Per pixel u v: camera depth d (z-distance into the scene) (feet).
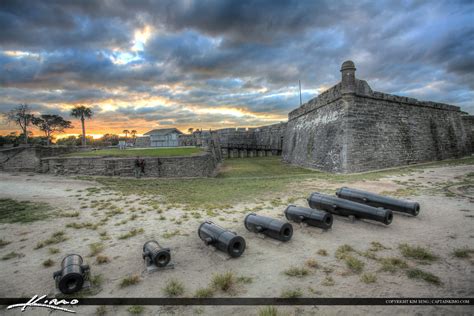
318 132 73.87
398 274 14.39
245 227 22.29
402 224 22.48
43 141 199.31
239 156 155.63
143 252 16.83
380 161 62.75
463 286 13.00
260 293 13.03
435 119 81.35
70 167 59.57
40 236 21.47
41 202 32.91
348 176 50.47
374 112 63.98
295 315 11.25
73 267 13.78
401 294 12.55
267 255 17.37
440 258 16.02
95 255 17.83
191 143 135.74
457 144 86.94
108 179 52.39
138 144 140.97
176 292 13.29
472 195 30.53
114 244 19.65
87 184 46.34
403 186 37.81
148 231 22.41
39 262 16.93
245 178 54.34
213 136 120.88
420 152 73.10
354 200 26.96
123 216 26.89
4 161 66.39
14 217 26.55
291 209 23.49
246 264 16.19
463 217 23.27
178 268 15.92
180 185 45.68
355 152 58.85
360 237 20.01
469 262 15.34
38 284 14.35
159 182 49.11
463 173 47.62
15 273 15.56
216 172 75.66
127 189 41.73
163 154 69.05
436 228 21.09
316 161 72.08
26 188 42.34
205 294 12.93
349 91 59.88
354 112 60.29
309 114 84.53
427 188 35.65
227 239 16.84
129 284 14.16
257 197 34.65
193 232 21.99
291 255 17.24
